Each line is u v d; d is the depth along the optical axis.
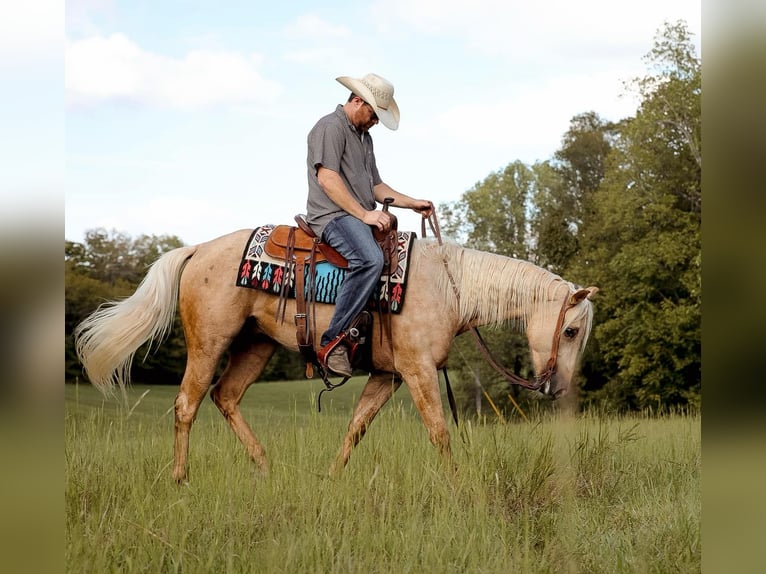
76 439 4.70
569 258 32.88
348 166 4.53
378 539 3.25
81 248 35.66
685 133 26.11
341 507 3.65
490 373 24.62
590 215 32.78
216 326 4.57
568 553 3.10
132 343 4.70
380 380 4.68
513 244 34.44
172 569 3.00
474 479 3.94
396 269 4.39
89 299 27.48
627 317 25.69
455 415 4.45
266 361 4.97
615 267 26.16
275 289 4.49
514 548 3.20
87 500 3.80
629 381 25.86
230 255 4.62
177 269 4.75
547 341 4.47
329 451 4.93
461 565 3.05
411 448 4.58
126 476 4.28
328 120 4.50
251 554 3.13
